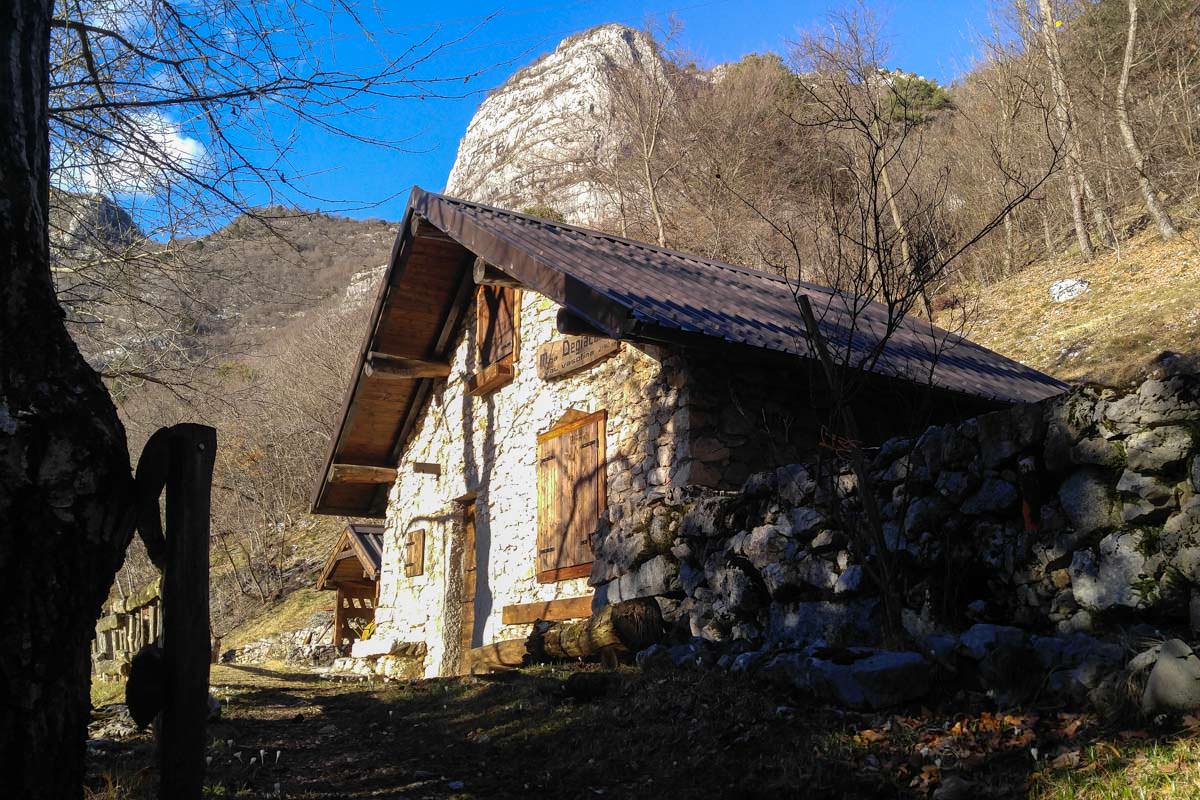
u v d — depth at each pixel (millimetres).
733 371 9297
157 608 8930
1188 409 4523
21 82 2881
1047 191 26438
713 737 5137
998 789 3803
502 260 9898
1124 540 4637
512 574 11914
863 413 9875
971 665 4875
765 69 32656
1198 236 20703
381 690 9078
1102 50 27000
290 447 30219
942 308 23766
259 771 5586
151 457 3105
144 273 8961
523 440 12023
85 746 2709
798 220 24219
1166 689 3924
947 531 5605
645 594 7926
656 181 32000
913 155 29141
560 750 5664
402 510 15648
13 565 2545
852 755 4449
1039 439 5180
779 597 6656
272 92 6273
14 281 2732
